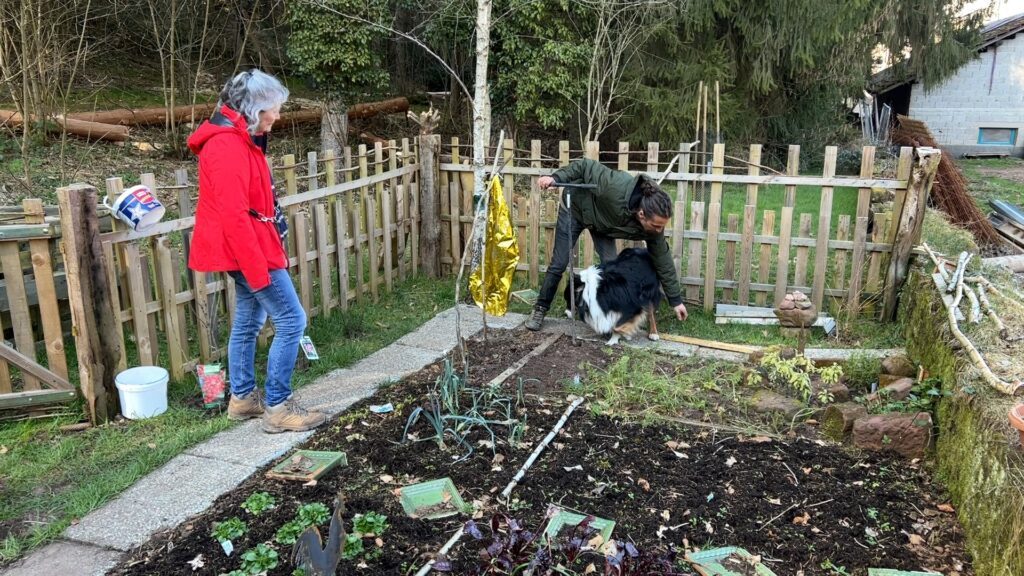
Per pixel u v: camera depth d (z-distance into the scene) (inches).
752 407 169.2
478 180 263.1
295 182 211.0
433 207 274.5
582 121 557.9
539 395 177.3
